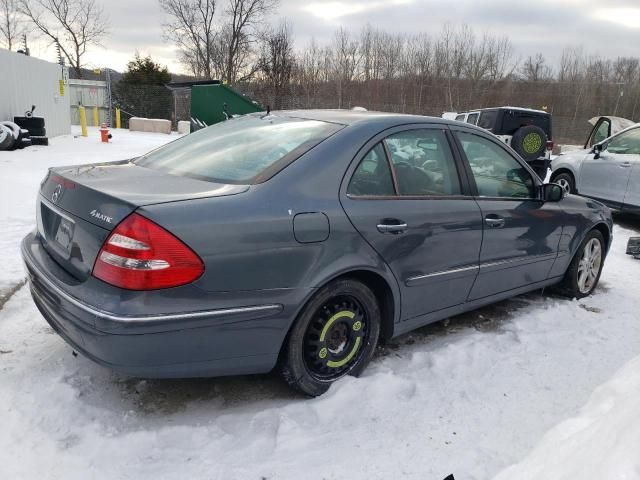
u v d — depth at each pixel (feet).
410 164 10.83
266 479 7.60
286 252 8.52
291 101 111.55
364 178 9.89
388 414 9.34
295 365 9.21
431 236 10.75
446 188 11.53
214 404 9.37
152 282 7.43
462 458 8.29
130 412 8.93
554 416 9.62
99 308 7.45
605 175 28.37
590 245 16.01
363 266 9.55
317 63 135.33
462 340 12.46
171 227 7.57
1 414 8.50
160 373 7.88
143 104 96.89
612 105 145.59
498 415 9.56
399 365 11.14
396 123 10.82
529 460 7.16
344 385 9.84
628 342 12.98
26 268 9.57
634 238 21.53
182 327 7.72
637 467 5.20
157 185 8.80
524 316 14.26
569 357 11.98
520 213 13.07
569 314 14.66
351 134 9.98
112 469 7.57
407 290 10.64
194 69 129.39
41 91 57.52
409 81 140.46
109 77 90.84
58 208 9.00
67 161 38.96
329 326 9.63
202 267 7.73
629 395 7.68
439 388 10.32
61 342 11.05
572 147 75.82
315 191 9.09
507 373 11.10
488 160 12.80
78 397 9.14
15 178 29.76
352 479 7.71
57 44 120.67
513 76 148.46
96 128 85.25
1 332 11.36
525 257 13.51
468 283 12.07
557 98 140.67
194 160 10.36
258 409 9.29
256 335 8.48
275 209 8.52
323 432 8.74
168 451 8.03
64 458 7.66
